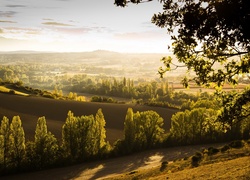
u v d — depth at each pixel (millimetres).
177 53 15164
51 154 64750
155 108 137000
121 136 99875
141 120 80688
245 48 13211
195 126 86938
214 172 29516
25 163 62438
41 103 129125
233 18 11359
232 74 16125
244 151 43000
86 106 130625
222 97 19891
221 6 11391
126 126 77062
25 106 124000
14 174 61438
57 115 119250
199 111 86875
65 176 60094
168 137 86000
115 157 74500
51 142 64812
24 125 101312
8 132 61156
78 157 68438
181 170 39688
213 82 16578
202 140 88000
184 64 16047
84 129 68188
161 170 43562
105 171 62750
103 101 161500
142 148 81750
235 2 11172
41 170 64062
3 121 60875
